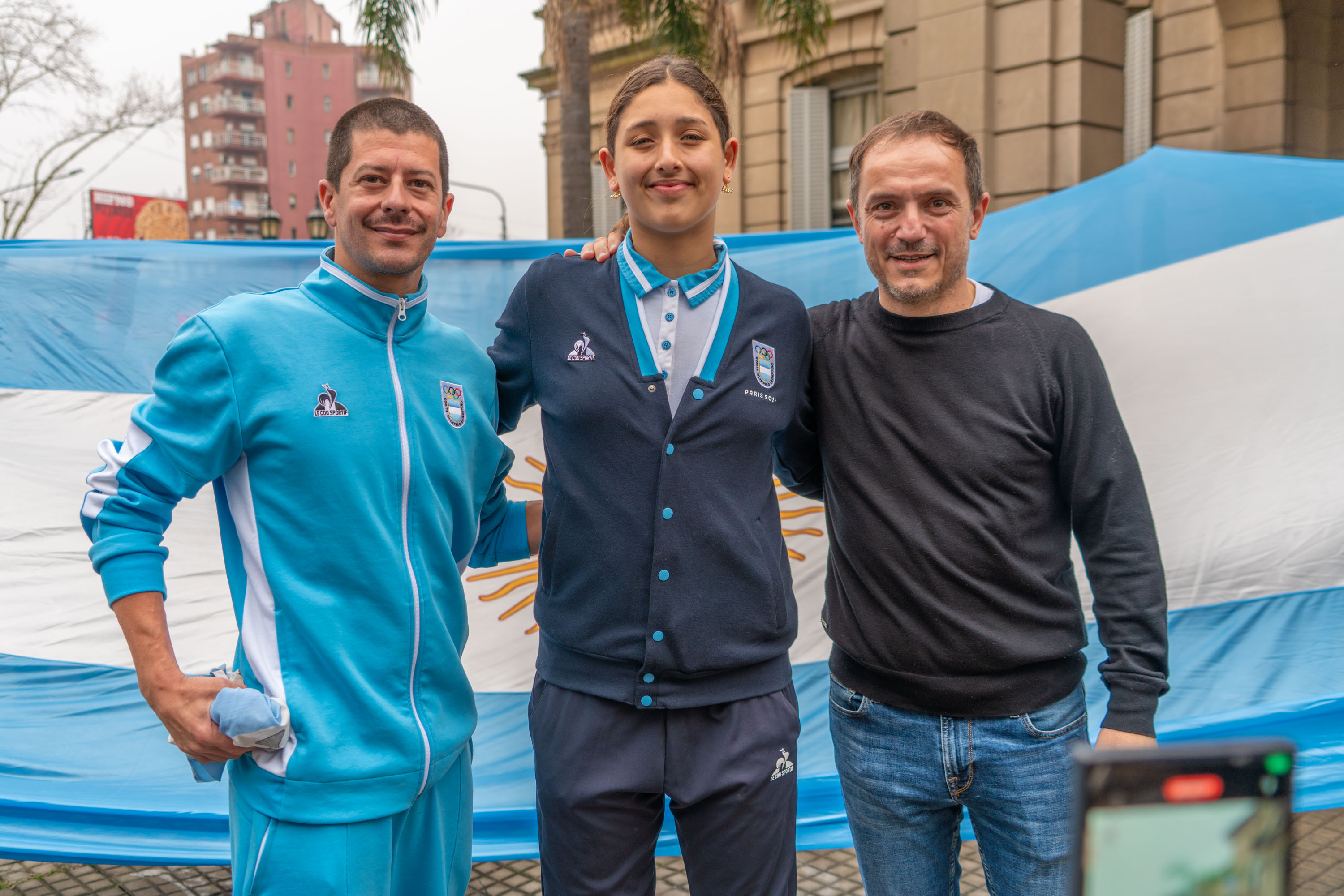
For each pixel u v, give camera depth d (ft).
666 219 5.43
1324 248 9.03
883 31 28.25
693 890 5.80
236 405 5.06
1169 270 9.37
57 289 9.55
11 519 9.34
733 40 22.43
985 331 5.68
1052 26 23.34
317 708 5.06
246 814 5.17
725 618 5.42
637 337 5.54
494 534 6.60
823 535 9.70
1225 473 9.27
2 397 9.47
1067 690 5.75
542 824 5.83
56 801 8.82
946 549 5.57
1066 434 5.63
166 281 9.70
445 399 5.66
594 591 5.46
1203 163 9.26
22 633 9.25
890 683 5.80
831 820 9.25
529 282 5.92
